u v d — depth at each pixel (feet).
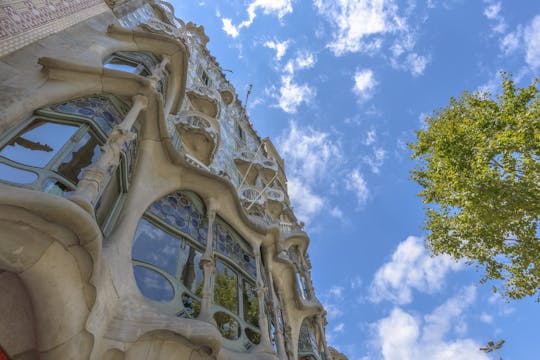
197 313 24.20
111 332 18.08
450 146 32.37
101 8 35.50
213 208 31.76
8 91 18.90
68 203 13.70
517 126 28.17
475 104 32.83
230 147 63.41
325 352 40.75
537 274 28.25
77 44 27.45
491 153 28.50
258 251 35.04
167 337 19.67
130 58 32.73
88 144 21.59
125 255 21.67
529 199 25.96
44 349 15.37
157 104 26.68
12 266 14.07
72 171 19.53
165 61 35.58
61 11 27.89
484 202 28.07
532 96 30.12
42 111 20.39
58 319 15.28
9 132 17.92
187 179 31.27
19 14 22.56
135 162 27.68
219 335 20.80
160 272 24.04
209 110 54.19
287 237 49.73
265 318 28.76
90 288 15.97
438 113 36.47
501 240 29.81
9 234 13.44
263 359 24.73
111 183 23.65
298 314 39.78
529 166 26.96
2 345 15.02
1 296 14.98
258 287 30.58
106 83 24.85
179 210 29.78
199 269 27.76
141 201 25.70
